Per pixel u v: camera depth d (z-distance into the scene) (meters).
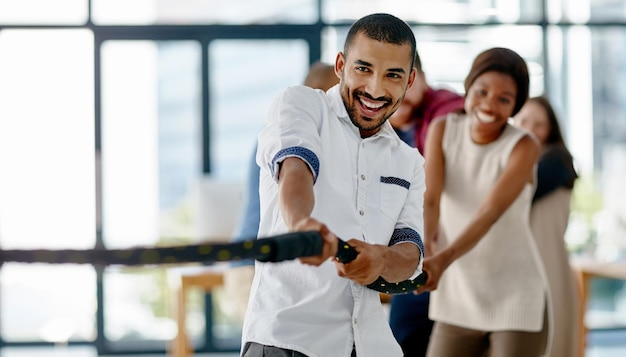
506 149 3.18
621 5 7.59
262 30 7.39
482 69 3.17
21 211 7.32
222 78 7.41
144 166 7.39
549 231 3.89
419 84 3.78
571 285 3.90
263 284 2.09
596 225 7.48
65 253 1.44
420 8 7.42
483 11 7.47
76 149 7.35
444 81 7.44
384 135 2.16
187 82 7.40
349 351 2.06
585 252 6.37
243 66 7.42
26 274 7.32
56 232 7.34
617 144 7.60
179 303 5.30
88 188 7.34
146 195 7.39
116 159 7.37
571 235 7.48
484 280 3.22
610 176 7.56
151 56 7.38
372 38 2.02
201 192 5.54
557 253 3.89
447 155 3.28
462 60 7.45
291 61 7.44
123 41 7.36
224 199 5.54
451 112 3.43
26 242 7.31
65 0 7.33
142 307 7.35
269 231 2.07
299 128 2.01
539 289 3.20
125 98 7.37
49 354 7.16
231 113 7.42
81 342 7.34
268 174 2.09
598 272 5.19
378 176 2.15
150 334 7.34
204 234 5.50
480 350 3.31
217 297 7.31
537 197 3.90
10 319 7.33
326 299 2.05
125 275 7.33
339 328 2.06
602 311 7.61
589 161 7.57
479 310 3.22
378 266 1.94
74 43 7.34
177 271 5.35
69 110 7.34
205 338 7.31
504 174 3.14
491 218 3.07
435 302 3.34
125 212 7.38
